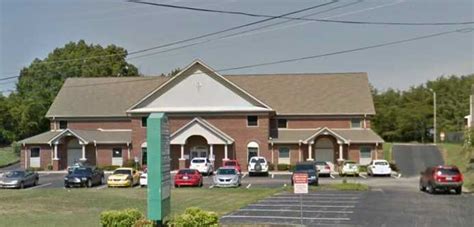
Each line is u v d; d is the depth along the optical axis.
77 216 27.95
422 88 122.81
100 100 76.88
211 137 67.62
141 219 18.81
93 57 105.50
